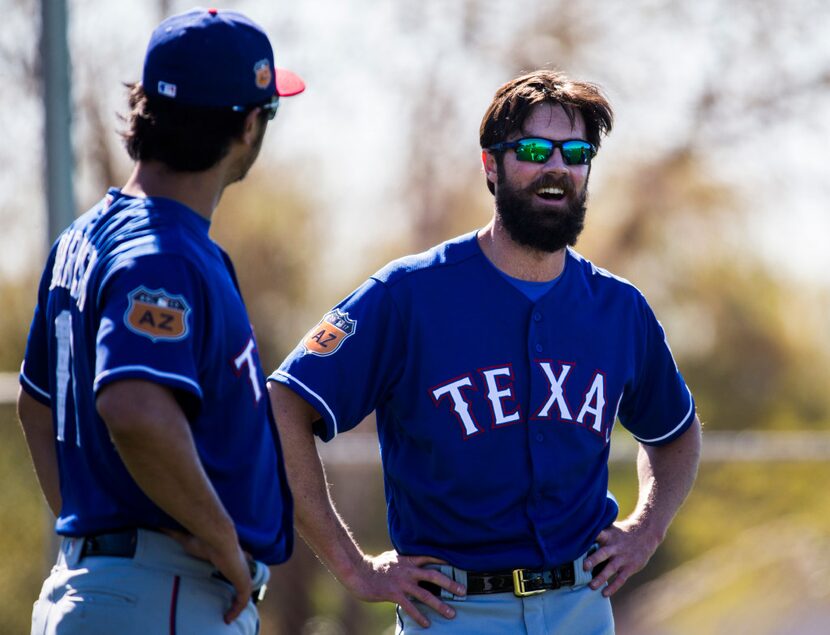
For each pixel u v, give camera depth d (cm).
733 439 3197
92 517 912
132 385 838
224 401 918
